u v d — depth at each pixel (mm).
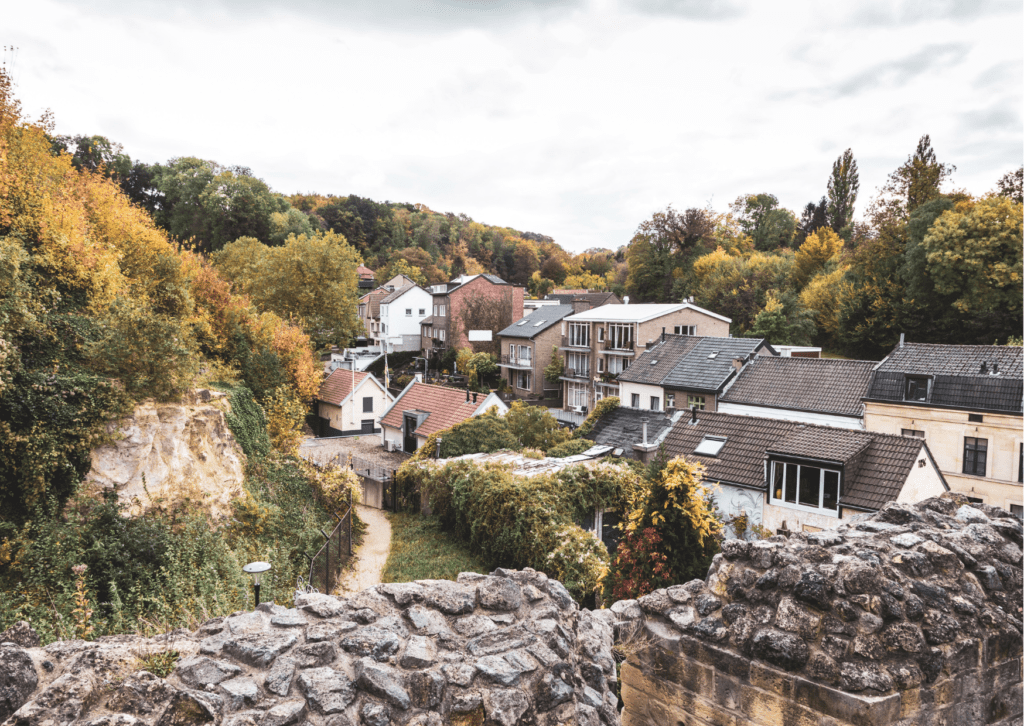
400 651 3641
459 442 27656
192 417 15570
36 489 12008
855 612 3758
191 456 15211
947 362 28078
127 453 13570
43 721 2684
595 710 4043
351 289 54750
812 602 3861
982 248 42219
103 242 19719
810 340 59812
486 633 3975
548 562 16250
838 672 3566
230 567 11930
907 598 3838
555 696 3773
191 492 14500
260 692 3188
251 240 56031
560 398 55000
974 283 43094
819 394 31203
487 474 19656
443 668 3584
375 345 80500
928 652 3674
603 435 29031
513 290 65062
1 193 15453
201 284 24172
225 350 23844
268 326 28172
